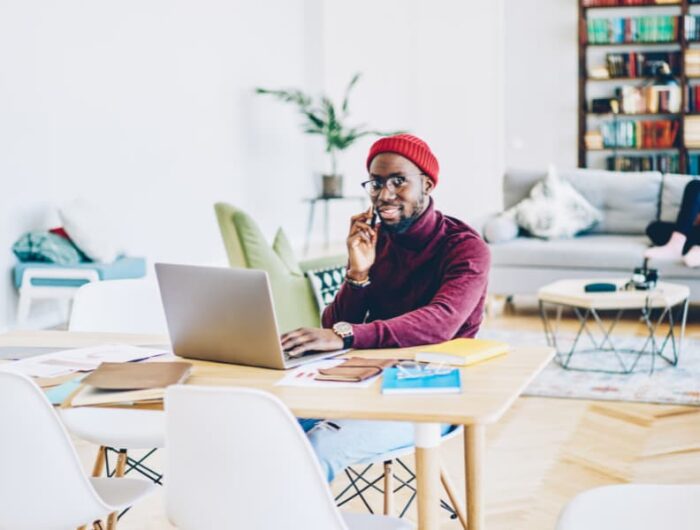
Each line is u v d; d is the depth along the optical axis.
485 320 7.14
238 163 9.46
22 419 2.05
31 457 2.08
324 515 1.80
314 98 11.23
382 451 2.34
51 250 6.14
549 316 7.29
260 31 9.89
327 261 4.94
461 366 2.23
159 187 7.96
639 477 3.75
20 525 2.14
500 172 10.88
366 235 2.71
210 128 8.88
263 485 1.81
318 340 2.39
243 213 4.65
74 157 6.81
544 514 3.39
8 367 2.36
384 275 2.74
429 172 2.65
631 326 6.81
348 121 11.41
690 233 6.80
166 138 8.06
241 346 2.28
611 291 5.53
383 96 11.25
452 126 11.01
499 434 4.36
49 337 2.79
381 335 2.45
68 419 2.90
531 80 10.51
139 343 2.69
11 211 6.19
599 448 4.12
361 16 11.25
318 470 1.77
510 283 7.17
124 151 7.42
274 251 4.85
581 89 10.12
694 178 7.37
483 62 10.84
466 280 2.60
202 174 8.73
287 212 10.63
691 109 9.94
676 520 1.92
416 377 2.07
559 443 4.20
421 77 11.09
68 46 6.73
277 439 1.77
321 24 11.34
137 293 3.22
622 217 7.52
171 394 1.83
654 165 10.02
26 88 6.32
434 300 2.58
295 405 1.92
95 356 2.47
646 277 5.54
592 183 7.61
